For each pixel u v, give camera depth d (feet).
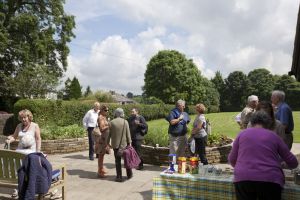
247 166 13.39
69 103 65.62
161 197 17.98
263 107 17.47
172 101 188.55
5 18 94.58
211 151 35.12
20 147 22.75
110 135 27.81
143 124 31.76
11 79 85.97
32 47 96.73
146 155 34.94
